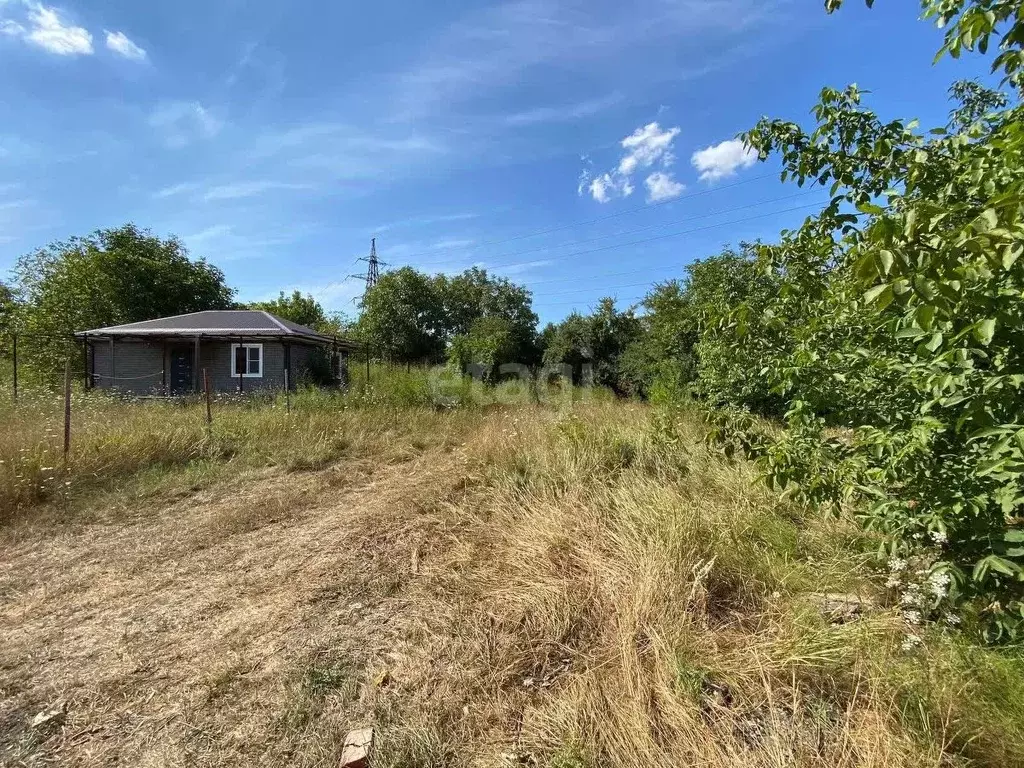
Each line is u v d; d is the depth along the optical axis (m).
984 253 1.09
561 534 3.17
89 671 2.31
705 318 2.59
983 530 1.72
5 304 20.44
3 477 4.57
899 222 1.38
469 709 1.98
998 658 1.75
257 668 2.30
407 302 27.20
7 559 3.58
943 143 2.15
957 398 1.56
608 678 1.99
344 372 18.73
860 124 2.49
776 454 2.29
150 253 23.22
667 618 2.20
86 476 5.16
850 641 1.98
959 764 1.46
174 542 3.86
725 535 2.83
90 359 16.28
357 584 3.06
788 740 1.58
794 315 2.67
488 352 17.05
